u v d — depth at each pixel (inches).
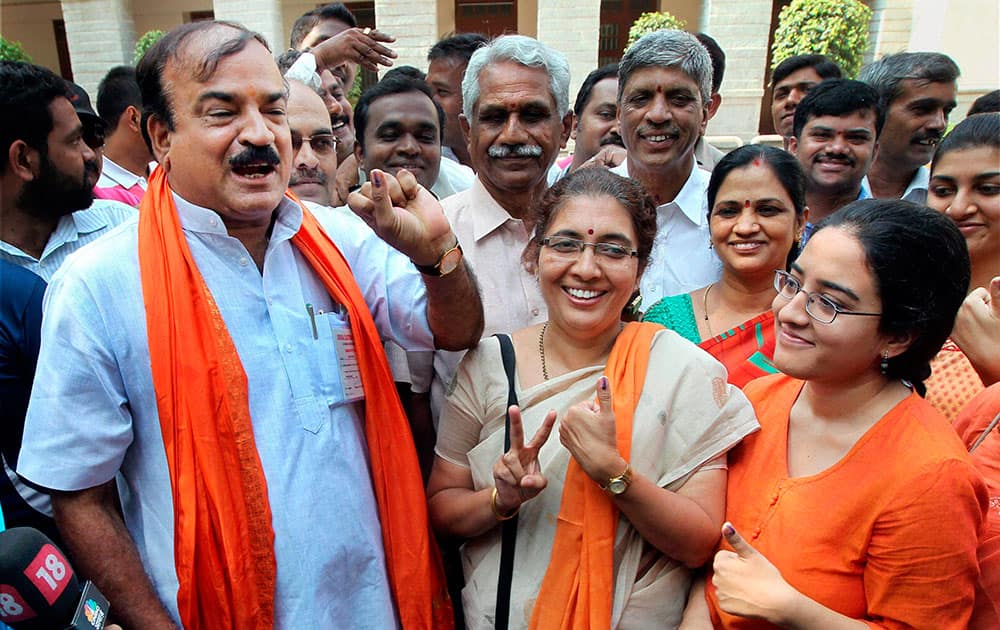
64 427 50.1
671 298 86.2
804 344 49.4
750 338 76.1
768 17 418.3
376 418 59.4
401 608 59.6
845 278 46.8
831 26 341.4
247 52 50.7
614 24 493.7
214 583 51.1
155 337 50.7
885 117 116.5
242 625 51.4
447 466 64.2
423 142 113.4
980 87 340.5
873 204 48.8
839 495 48.9
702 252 100.0
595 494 55.1
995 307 56.3
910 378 50.4
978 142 71.7
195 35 50.3
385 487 59.6
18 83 74.9
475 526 58.5
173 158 51.8
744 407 57.8
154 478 53.3
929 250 45.6
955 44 344.2
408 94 112.1
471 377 63.4
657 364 59.3
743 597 46.4
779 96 172.2
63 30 546.0
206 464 50.6
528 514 58.2
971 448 57.6
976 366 58.4
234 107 50.1
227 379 52.1
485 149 84.0
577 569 55.2
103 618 47.7
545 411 59.1
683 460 56.7
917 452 46.5
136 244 53.5
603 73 146.4
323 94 119.7
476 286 63.6
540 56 81.4
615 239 58.2
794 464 53.7
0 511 58.1
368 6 504.4
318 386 57.1
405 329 64.8
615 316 60.5
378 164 112.6
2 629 49.6
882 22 396.5
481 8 490.0
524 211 87.5
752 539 53.1
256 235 57.2
